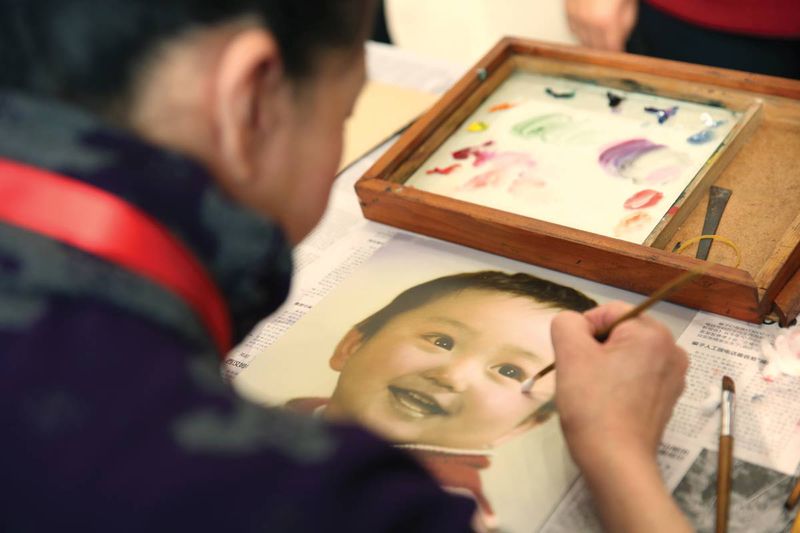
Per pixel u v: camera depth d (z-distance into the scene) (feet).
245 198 1.66
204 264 1.51
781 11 4.38
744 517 2.28
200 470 1.28
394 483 1.40
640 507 2.02
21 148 1.40
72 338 1.33
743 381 2.64
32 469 1.27
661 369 2.30
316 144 1.72
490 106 3.87
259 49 1.47
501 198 3.38
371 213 3.40
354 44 1.68
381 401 2.69
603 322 2.46
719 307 2.84
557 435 2.52
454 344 2.84
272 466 1.32
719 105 3.63
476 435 2.55
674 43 4.89
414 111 4.08
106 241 1.38
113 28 1.42
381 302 3.05
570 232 2.99
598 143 3.57
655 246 3.05
